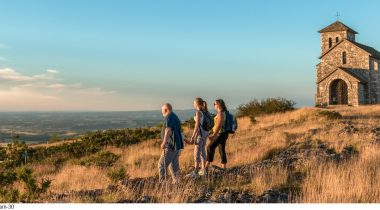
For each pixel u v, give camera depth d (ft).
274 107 124.16
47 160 74.13
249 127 91.45
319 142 52.54
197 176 34.76
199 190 30.53
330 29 186.60
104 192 31.94
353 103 165.78
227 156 50.21
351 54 178.40
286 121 96.12
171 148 32.32
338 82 174.91
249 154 48.37
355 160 37.50
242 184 32.55
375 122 79.36
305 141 54.08
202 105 35.88
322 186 29.43
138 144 83.51
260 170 35.45
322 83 173.47
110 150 78.23
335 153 44.39
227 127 36.91
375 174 32.96
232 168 38.81
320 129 67.62
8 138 357.20
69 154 79.77
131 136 90.17
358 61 176.76
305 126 77.25
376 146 45.16
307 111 106.83
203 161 35.63
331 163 36.73
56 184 44.16
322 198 26.89
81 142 89.10
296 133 66.54
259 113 124.67
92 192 32.17
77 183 42.34
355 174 31.24
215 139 36.78
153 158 60.85
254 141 61.26
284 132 68.49
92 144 84.69
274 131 73.77
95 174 49.39
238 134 77.10
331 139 54.70
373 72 174.81
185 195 29.09
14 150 82.48
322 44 189.16
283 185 31.78
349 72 169.78
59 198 31.35
